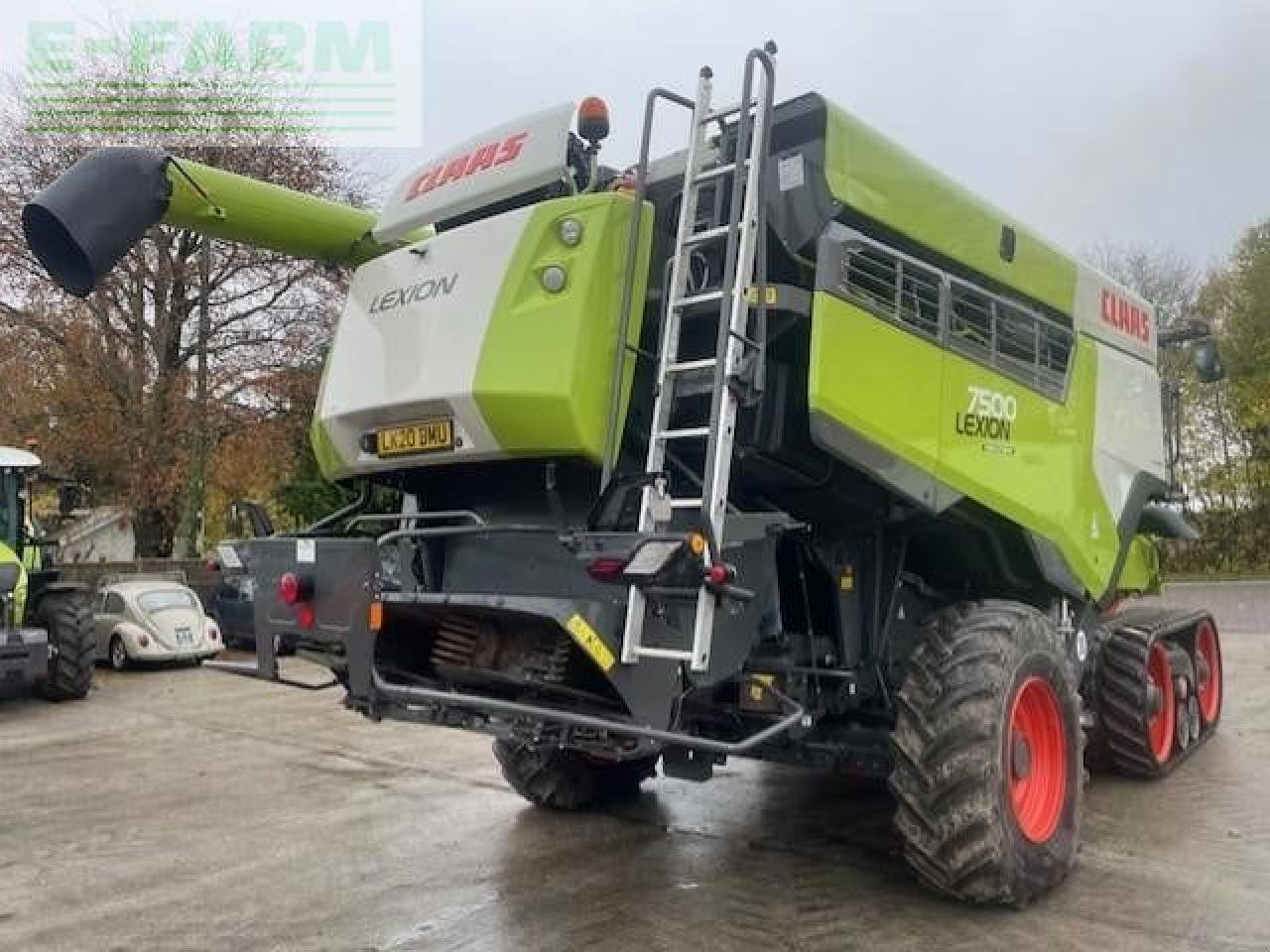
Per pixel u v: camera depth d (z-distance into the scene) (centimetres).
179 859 529
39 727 977
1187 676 737
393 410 445
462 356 419
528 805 618
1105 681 655
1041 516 500
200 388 1909
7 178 1883
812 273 431
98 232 447
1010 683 424
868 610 483
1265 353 2616
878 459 415
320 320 1953
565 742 395
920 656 438
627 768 608
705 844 531
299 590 419
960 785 409
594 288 401
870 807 602
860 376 411
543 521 446
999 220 507
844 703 478
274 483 1978
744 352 377
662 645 370
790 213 425
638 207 408
